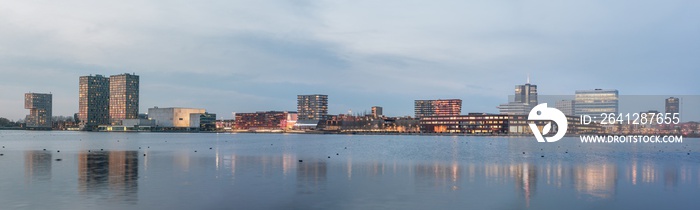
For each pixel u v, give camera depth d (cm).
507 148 14125
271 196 4081
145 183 4759
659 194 4325
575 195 4238
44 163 6962
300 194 4188
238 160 7825
